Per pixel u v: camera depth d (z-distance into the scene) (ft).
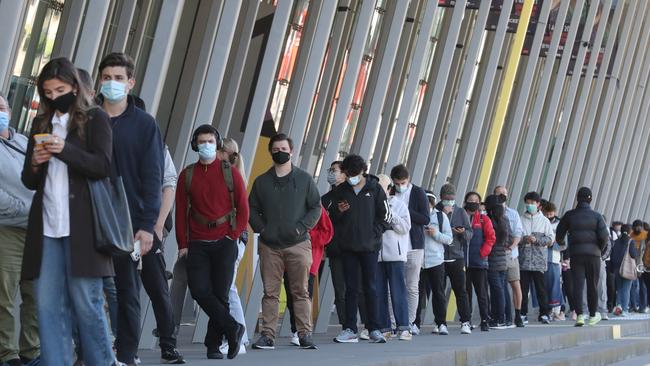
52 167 47.26
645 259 174.40
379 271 100.53
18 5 65.10
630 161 247.91
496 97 208.13
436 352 86.02
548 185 199.41
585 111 232.73
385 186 100.73
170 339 68.18
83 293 47.11
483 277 120.57
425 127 140.05
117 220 47.80
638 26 221.46
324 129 153.58
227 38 89.56
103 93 55.31
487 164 154.20
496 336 111.04
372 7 115.34
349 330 95.04
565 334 118.62
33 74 104.47
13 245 60.85
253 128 96.27
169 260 88.07
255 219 82.28
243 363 71.56
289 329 109.60
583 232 134.21
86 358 47.93
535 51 169.78
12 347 61.31
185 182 71.67
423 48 131.23
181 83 102.99
